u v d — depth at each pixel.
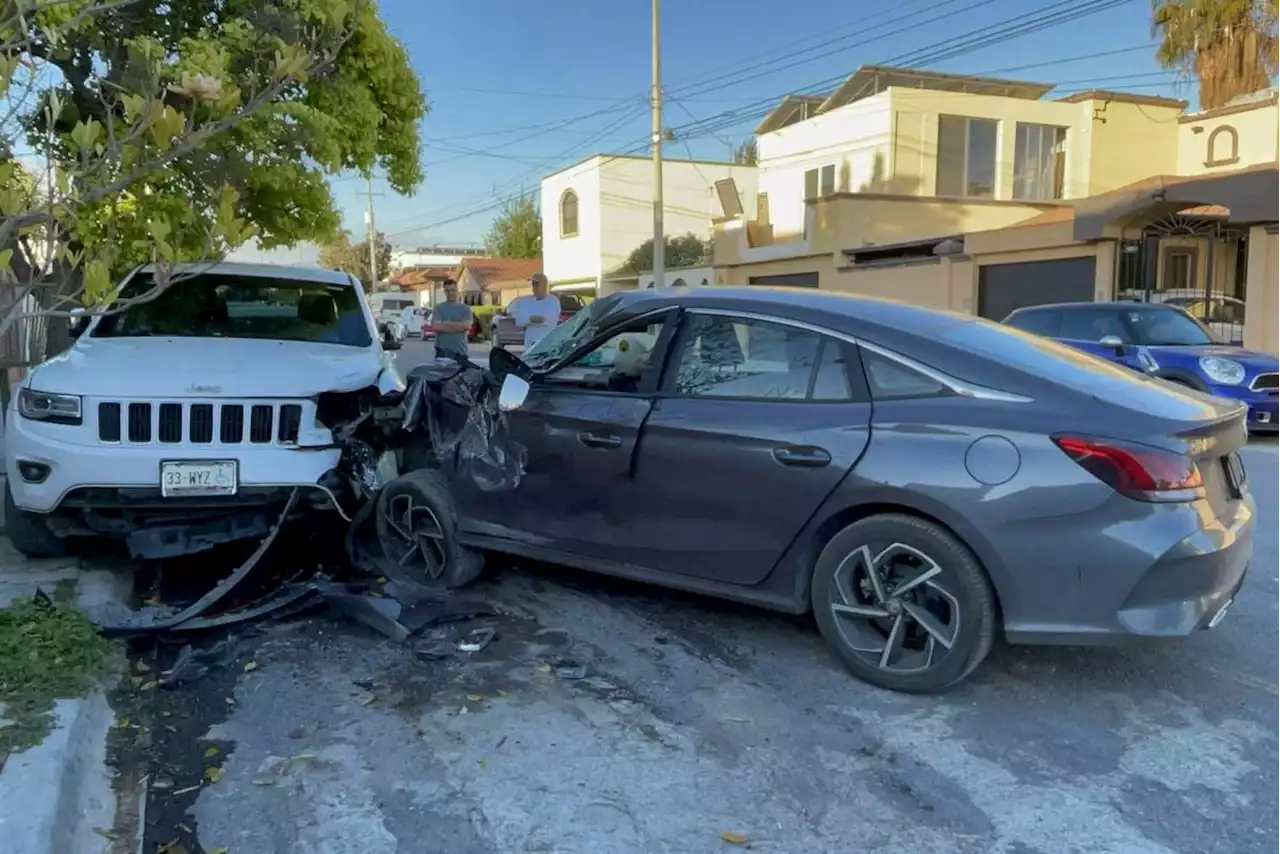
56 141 5.52
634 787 3.25
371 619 4.66
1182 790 3.23
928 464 3.71
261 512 5.15
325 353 5.88
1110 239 16.64
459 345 10.84
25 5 3.47
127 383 4.91
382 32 8.49
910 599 3.86
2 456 7.04
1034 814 3.09
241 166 7.40
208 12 7.60
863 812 3.10
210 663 4.27
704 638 4.55
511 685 4.05
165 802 3.19
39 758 3.09
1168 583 3.47
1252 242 14.60
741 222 27.41
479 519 4.98
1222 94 20.78
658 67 24.31
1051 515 3.53
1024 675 4.12
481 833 2.99
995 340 4.09
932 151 25.00
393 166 9.45
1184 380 10.52
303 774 3.34
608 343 4.69
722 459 4.16
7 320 3.21
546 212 42.34
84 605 4.62
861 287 22.69
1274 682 4.07
